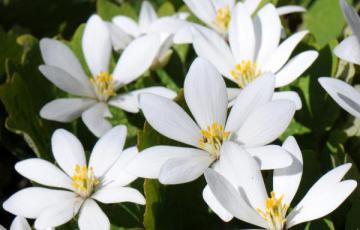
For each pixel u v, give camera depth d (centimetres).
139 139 35
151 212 34
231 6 40
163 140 35
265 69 36
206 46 37
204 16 39
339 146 36
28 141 38
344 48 34
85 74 38
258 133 33
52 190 35
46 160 37
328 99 37
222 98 34
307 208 32
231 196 32
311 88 37
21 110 38
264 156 33
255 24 37
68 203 34
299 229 34
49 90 39
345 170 32
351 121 37
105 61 39
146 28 41
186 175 33
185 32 39
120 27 42
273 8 37
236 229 35
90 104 38
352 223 34
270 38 37
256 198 32
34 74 39
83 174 34
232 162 32
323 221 34
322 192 32
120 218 35
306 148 37
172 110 34
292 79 35
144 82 39
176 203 35
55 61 38
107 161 35
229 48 38
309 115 37
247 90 34
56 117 37
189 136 34
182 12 42
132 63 38
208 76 34
